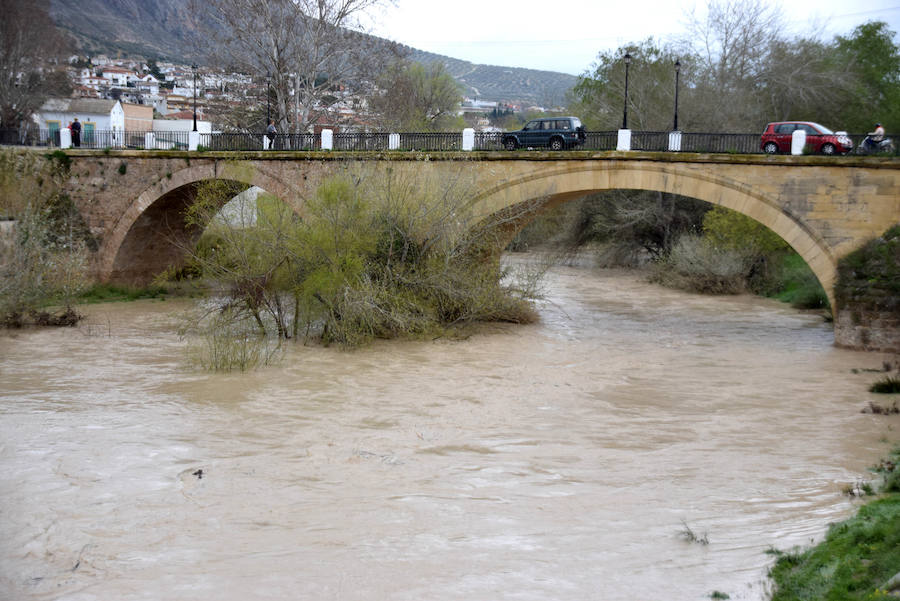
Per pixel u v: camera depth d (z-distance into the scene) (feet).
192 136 96.58
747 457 40.65
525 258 151.74
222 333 72.95
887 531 26.20
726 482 36.55
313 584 25.09
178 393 53.01
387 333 73.82
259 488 35.04
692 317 92.17
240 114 129.39
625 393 55.16
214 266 75.61
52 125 184.34
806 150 72.49
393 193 75.05
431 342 72.95
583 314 93.61
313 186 88.38
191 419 46.75
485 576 25.67
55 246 90.74
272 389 54.65
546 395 54.29
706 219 120.37
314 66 115.55
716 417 49.01
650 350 71.41
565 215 149.48
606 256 143.33
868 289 69.92
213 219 80.33
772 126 77.15
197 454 40.06
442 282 73.92
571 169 78.18
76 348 68.44
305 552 27.89
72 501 33.14
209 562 27.02
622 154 76.02
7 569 26.43
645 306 100.94
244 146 94.48
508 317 83.92
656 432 45.50
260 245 73.26
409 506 32.91
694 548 28.12
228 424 45.80
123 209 100.94
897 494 32.83
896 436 44.57
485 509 32.65
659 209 129.59
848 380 59.47
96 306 92.22
